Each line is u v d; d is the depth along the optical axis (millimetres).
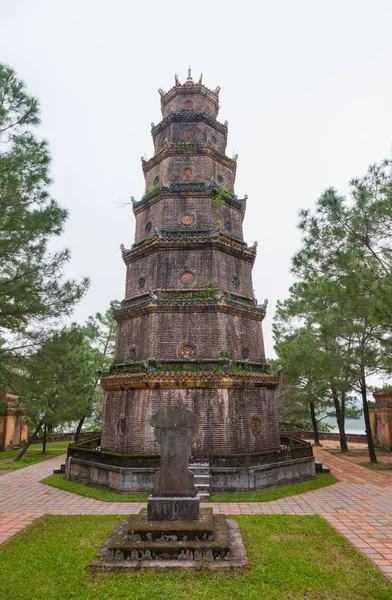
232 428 17750
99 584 8203
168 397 17922
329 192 16594
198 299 19469
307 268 17531
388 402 33625
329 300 20109
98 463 17906
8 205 16141
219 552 9367
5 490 18016
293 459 18797
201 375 17859
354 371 24469
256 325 21359
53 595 7750
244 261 22281
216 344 18969
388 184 15359
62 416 29469
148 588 7996
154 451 17375
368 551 10133
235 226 22969
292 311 32125
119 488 16375
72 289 18234
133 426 18109
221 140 25422
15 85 16828
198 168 22969
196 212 21750
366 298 17094
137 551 9352
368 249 16344
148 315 19734
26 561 9344
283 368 31844
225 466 16453
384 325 16875
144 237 22672
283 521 12445
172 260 20656
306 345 24219
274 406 20266
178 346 18984
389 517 13250
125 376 19016
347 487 18172
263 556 9586
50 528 11883
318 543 10508
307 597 7711
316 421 41312
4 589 7961
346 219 16281
